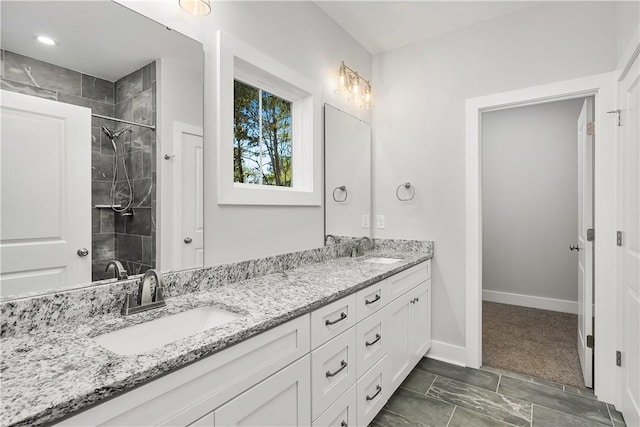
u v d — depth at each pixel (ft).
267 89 6.36
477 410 6.19
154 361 2.51
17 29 3.16
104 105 3.77
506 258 13.15
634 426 5.31
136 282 3.97
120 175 3.91
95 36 3.72
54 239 3.36
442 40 8.40
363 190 8.96
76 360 2.55
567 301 11.94
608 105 6.38
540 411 6.15
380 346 5.84
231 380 3.09
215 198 5.02
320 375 4.27
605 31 6.51
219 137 5.03
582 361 7.46
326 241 7.50
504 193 13.12
